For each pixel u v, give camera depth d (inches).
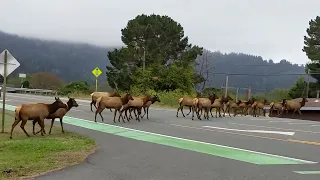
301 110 1465.3
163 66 1883.6
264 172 361.1
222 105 1112.8
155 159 419.5
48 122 761.0
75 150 458.3
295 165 398.9
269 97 2864.2
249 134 657.6
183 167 378.6
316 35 2170.3
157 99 911.0
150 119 886.4
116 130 673.6
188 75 1859.0
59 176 332.2
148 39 1902.1
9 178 319.0
